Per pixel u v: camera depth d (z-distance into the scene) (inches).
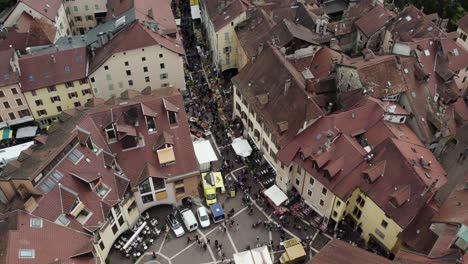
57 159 2079.2
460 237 1670.8
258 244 2370.8
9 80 2832.2
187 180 2421.3
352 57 3560.5
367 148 2402.8
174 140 2400.3
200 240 2388.0
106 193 2183.8
